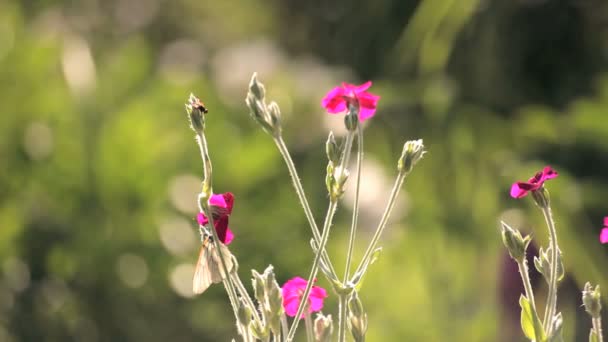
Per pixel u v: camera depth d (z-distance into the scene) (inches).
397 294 93.4
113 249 100.2
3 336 98.3
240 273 98.7
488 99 102.4
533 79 104.3
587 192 95.3
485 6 101.3
